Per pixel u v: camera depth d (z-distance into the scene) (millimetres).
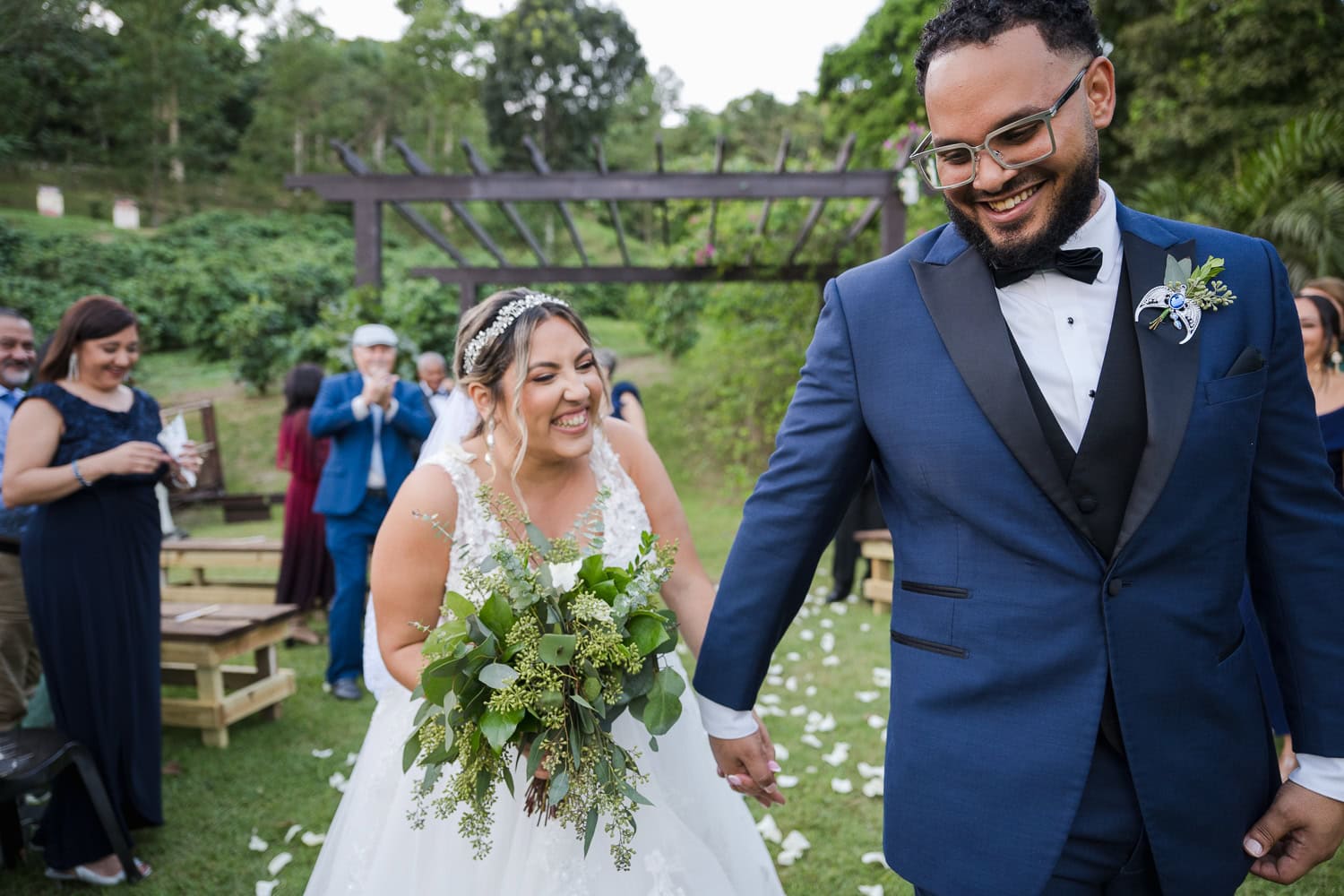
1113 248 1349
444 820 1750
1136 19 12984
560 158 36094
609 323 21938
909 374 1354
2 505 2998
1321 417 3180
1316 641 1290
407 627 1783
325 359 15398
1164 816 1233
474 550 1772
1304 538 1301
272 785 3432
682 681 1557
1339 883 2512
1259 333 1292
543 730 1507
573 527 1873
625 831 1574
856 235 9391
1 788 2443
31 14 27406
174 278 18203
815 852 2811
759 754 1509
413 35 36062
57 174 27250
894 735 1394
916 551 1380
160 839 3012
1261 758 1333
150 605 2932
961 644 1312
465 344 1812
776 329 10516
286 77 34062
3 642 2980
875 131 19391
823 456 1421
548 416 1724
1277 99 12188
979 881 1271
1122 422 1256
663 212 9445
